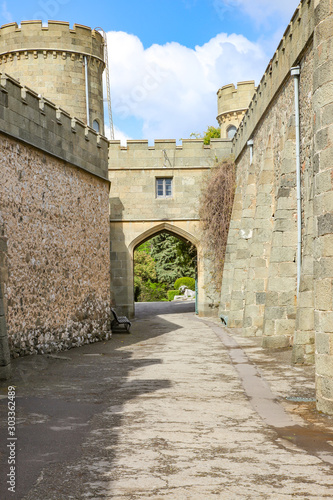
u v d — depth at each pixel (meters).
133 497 4.21
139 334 18.41
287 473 4.70
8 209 11.59
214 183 23.84
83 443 5.62
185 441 5.71
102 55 26.25
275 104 15.55
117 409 7.21
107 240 17.62
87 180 16.23
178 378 9.61
